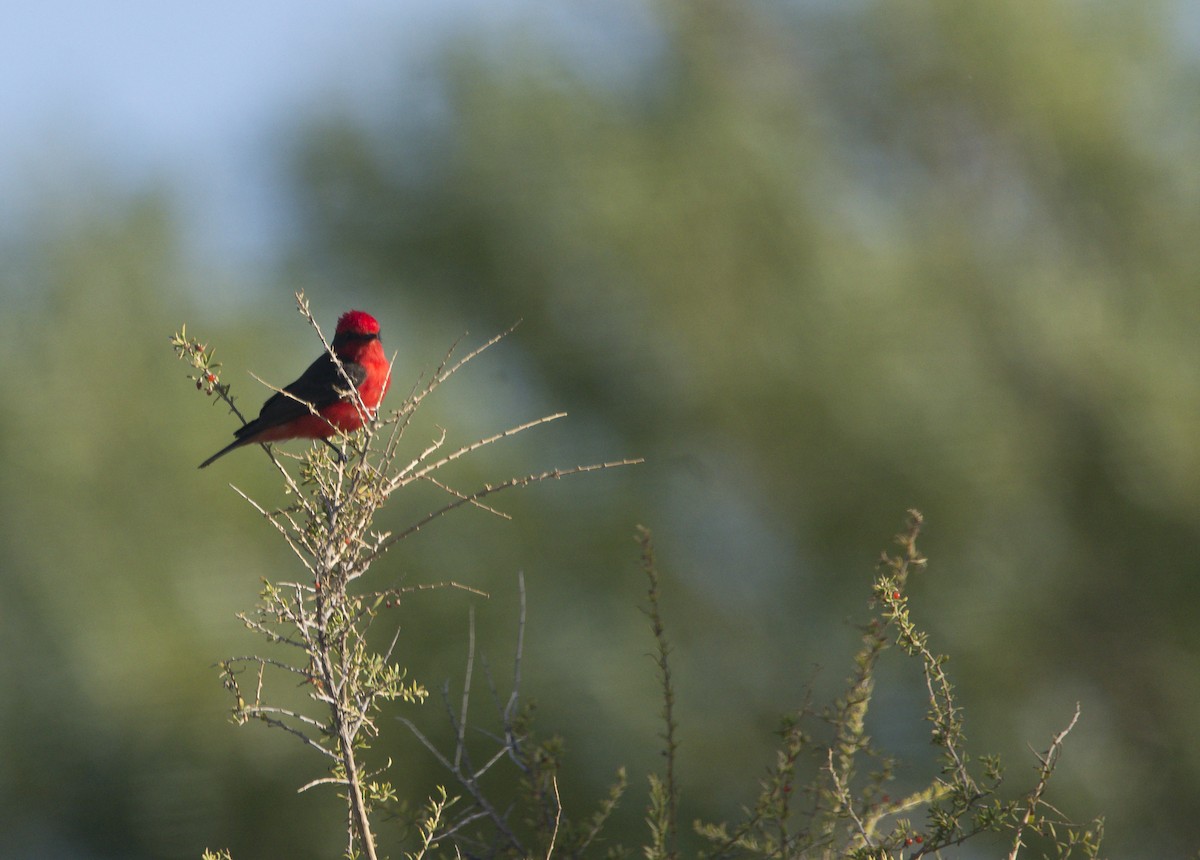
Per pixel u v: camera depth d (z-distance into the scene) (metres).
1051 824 5.54
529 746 6.15
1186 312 14.17
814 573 13.91
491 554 13.70
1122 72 14.53
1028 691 13.78
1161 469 13.57
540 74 14.43
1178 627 13.67
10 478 13.42
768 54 14.68
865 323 13.72
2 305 14.18
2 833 13.15
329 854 13.12
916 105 14.42
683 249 13.82
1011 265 14.20
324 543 5.46
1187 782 13.62
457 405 14.09
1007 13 14.16
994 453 13.42
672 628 13.80
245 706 5.38
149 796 12.80
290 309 14.97
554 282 14.07
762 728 13.57
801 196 14.10
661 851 5.82
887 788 11.16
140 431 13.80
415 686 5.59
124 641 12.98
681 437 14.02
